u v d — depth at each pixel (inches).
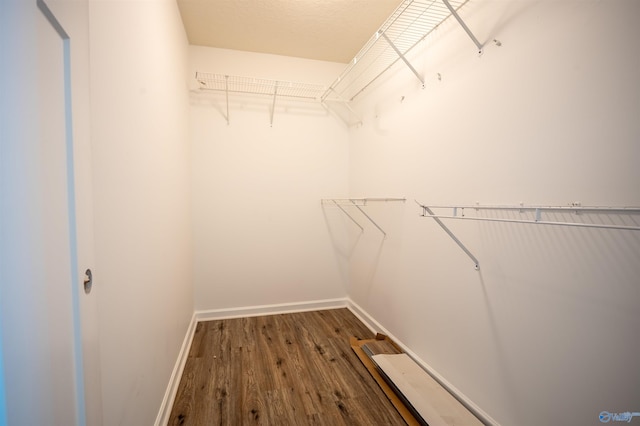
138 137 43.4
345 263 118.3
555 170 39.4
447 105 60.6
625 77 32.0
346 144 116.6
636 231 31.5
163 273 56.9
